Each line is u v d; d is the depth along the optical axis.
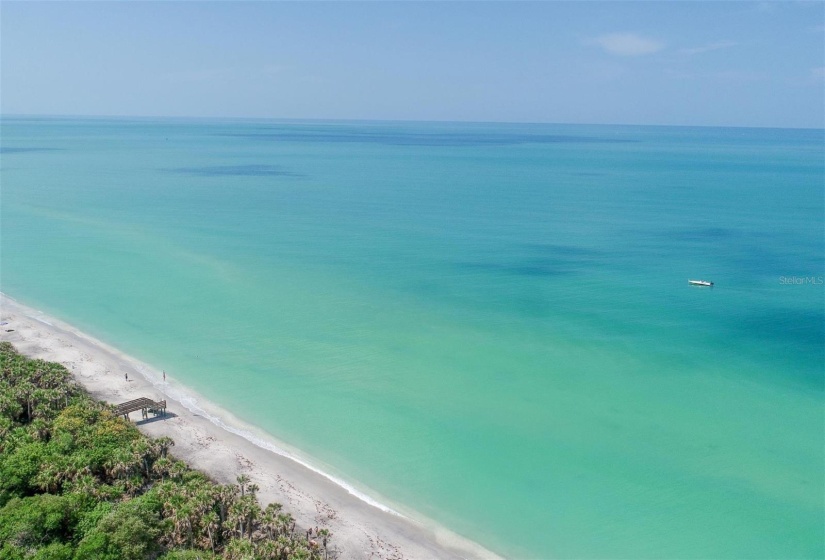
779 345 89.19
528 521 53.59
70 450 53.69
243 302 105.38
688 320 98.44
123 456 52.12
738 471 60.41
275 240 148.50
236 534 46.34
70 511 46.50
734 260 132.62
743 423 68.81
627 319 98.62
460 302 106.00
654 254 137.25
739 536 52.34
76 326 93.88
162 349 86.00
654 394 74.94
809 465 61.41
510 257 134.12
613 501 56.19
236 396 73.06
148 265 126.69
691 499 56.53
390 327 94.94
